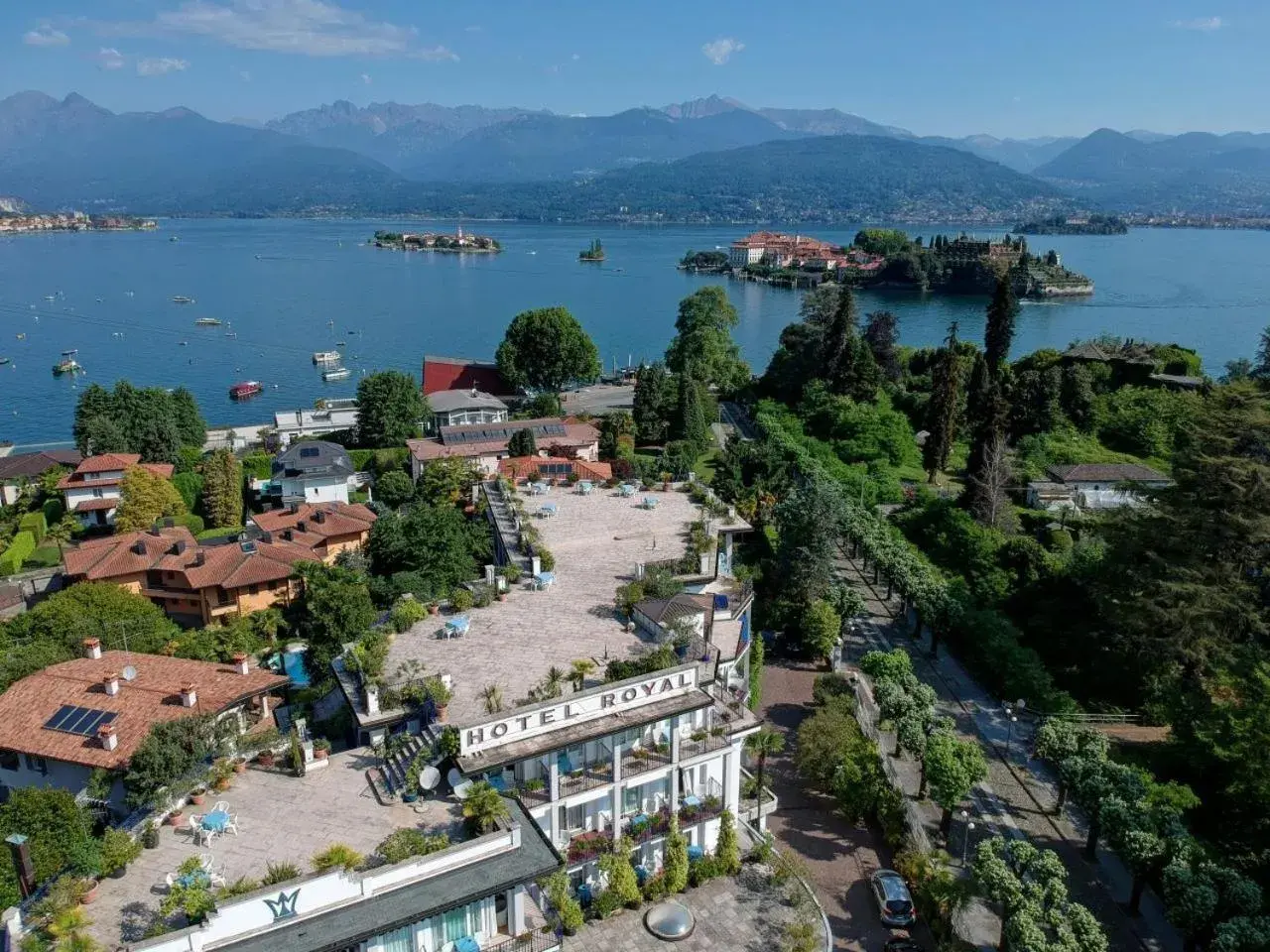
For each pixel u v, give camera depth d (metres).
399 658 46.22
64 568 85.19
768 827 52.62
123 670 50.72
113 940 30.08
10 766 46.66
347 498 113.44
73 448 152.00
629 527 66.81
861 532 91.75
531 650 47.31
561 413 155.62
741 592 58.31
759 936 40.66
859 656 74.81
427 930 32.97
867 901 46.59
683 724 44.81
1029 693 65.44
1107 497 110.25
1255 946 38.44
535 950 34.88
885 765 58.94
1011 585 84.94
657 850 44.62
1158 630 66.94
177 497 106.75
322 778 39.12
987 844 44.69
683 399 139.25
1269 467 64.38
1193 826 53.56
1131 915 45.84
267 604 82.50
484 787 35.31
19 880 34.31
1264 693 55.06
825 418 145.25
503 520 70.31
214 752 39.84
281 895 30.31
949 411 125.69
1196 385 144.12
